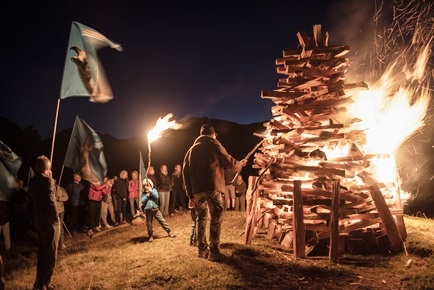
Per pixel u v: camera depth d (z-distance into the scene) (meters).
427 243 6.25
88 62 5.70
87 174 6.41
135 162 25.16
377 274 5.47
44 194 5.37
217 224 6.07
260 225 8.38
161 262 6.20
